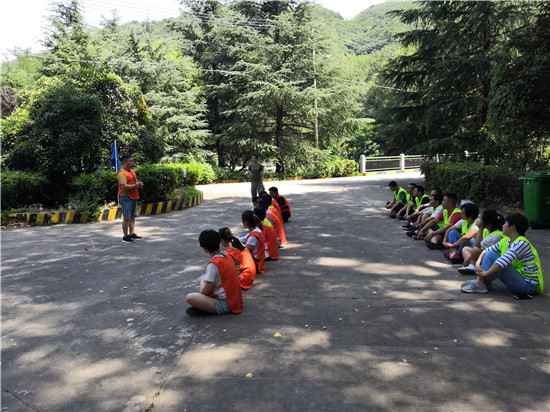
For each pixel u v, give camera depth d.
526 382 2.80
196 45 29.98
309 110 25.50
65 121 11.67
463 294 4.55
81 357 3.28
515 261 4.39
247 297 4.58
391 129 16.97
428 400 2.62
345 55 55.22
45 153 11.61
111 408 2.60
